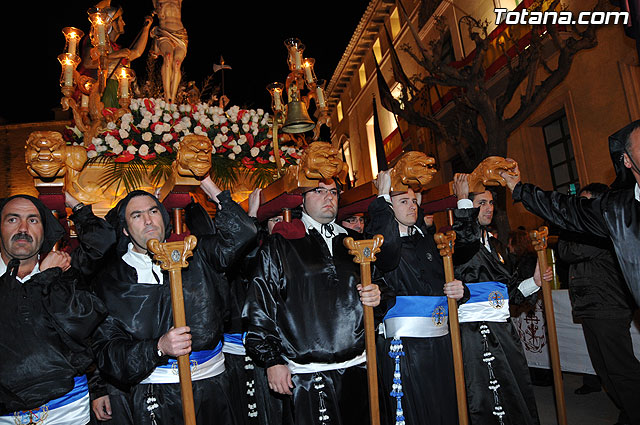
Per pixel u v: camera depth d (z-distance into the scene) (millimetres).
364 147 21562
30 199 2342
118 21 4555
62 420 2223
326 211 2898
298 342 2627
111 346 2307
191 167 2354
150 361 2211
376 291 2523
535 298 3791
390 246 2789
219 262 2533
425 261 3131
